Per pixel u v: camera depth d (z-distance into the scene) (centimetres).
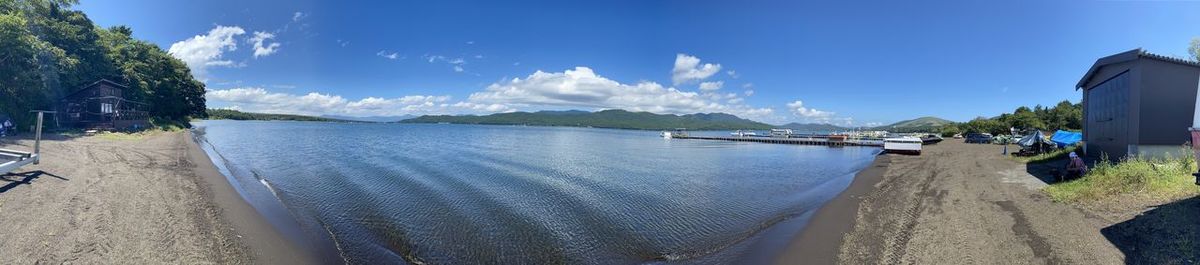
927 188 1505
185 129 5534
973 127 7944
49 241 764
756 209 1342
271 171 2039
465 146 4388
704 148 5138
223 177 1653
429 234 1027
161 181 1389
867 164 2866
